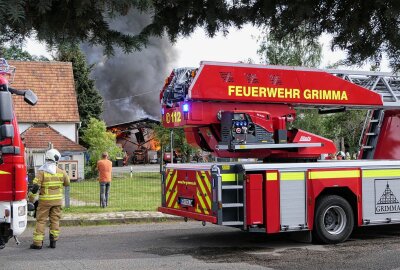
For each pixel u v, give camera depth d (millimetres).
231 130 8906
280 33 4730
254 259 7754
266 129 9250
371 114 11648
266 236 10023
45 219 8797
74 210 13469
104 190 14383
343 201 9133
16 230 6840
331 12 4414
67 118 30906
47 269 7102
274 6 4391
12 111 6867
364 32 4391
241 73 9109
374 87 10578
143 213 12992
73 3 3551
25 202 7059
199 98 8789
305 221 8773
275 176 8539
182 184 9242
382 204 9430
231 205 8289
